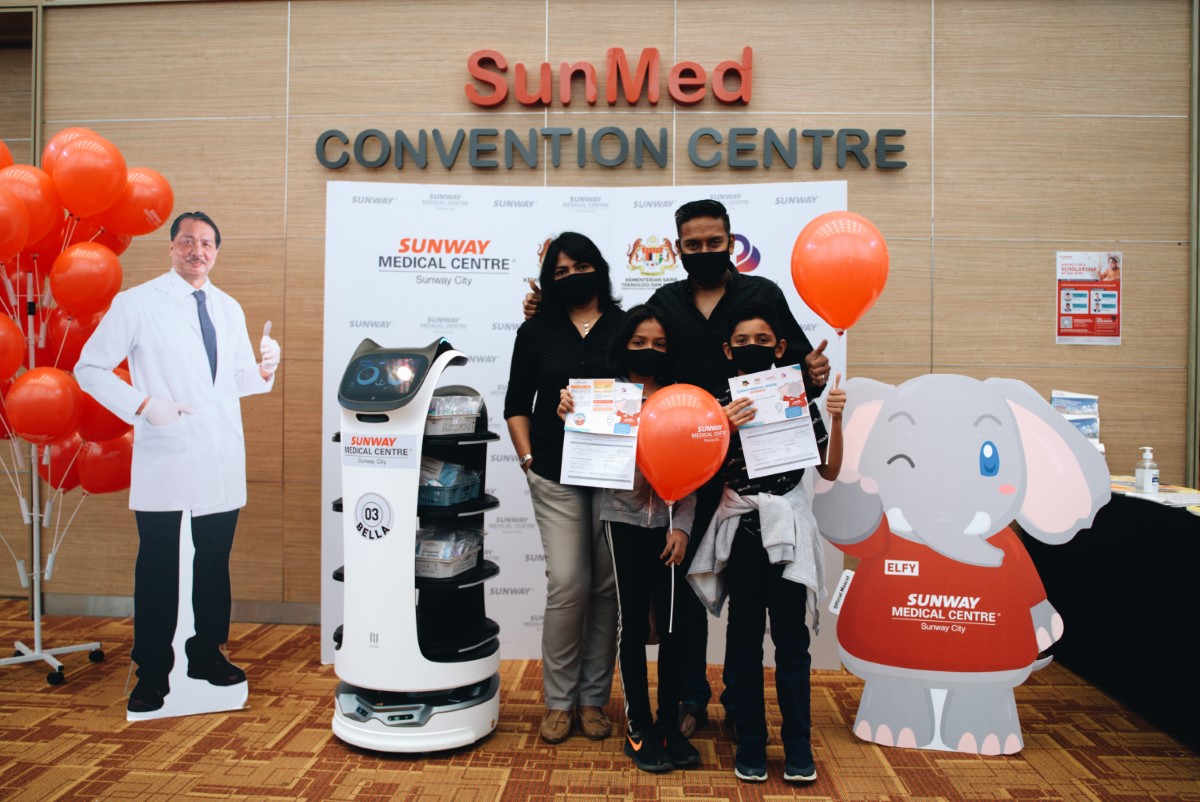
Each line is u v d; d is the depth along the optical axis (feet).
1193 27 11.57
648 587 7.82
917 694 8.39
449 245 10.93
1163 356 11.73
